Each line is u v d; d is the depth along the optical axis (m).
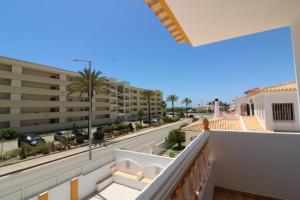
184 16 2.62
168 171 1.25
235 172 3.40
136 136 29.86
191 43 3.67
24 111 30.59
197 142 2.28
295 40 2.86
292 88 8.20
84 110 41.47
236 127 11.06
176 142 21.83
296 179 2.99
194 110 98.81
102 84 26.67
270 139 3.19
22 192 9.23
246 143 3.35
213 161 3.49
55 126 34.50
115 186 12.38
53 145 20.06
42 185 10.11
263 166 3.21
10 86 28.41
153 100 77.00
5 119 27.59
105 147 21.80
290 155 3.05
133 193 11.45
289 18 2.79
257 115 11.78
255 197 3.19
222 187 3.49
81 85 25.28
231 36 3.37
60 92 35.78
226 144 3.50
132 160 13.48
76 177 10.92
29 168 14.80
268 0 2.29
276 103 8.57
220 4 2.35
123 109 58.16
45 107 33.75
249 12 2.56
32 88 31.36
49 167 14.91
